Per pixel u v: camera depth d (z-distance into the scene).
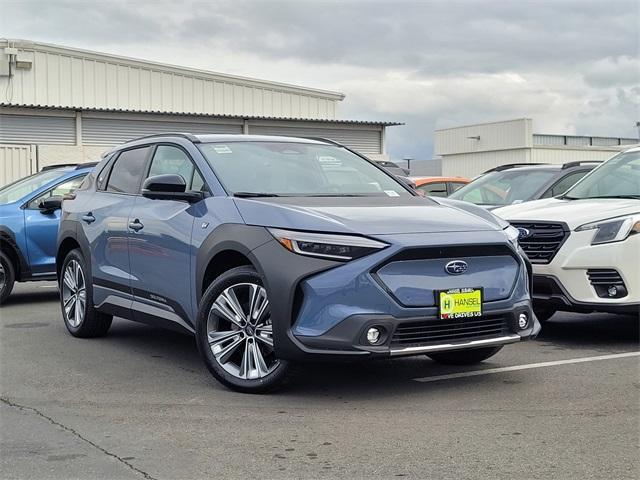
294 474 3.89
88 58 29.53
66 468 4.01
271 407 5.04
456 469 3.93
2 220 9.61
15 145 25.61
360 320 4.84
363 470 3.93
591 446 4.25
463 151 56.44
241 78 32.75
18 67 28.20
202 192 5.92
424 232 5.13
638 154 8.24
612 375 5.84
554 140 61.19
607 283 6.71
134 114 28.31
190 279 5.78
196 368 6.19
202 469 3.97
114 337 7.54
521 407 5.00
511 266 5.41
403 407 5.01
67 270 7.66
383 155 33.72
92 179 7.71
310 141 6.91
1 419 4.85
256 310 5.26
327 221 5.09
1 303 9.77
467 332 5.20
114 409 5.04
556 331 7.73
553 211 7.21
